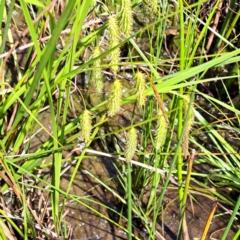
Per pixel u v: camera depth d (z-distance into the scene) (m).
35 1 0.39
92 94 0.79
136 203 0.63
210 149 0.75
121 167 0.70
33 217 0.54
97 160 0.70
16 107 0.53
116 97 0.35
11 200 0.55
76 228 0.62
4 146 0.49
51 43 0.34
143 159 0.60
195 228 0.64
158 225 0.64
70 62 0.39
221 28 0.87
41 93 0.42
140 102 0.34
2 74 0.47
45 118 0.74
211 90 0.87
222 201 0.67
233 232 0.65
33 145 0.70
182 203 0.51
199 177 0.71
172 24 0.90
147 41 0.89
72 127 0.47
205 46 0.90
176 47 0.91
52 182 0.50
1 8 0.41
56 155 0.46
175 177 0.66
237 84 0.86
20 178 0.54
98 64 0.39
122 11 0.34
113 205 0.65
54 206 0.51
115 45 0.36
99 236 0.61
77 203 0.64
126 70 0.85
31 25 0.34
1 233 0.43
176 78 0.40
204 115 0.82
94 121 0.73
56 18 0.70
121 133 0.74
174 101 0.50
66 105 0.43
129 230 0.42
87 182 0.67
